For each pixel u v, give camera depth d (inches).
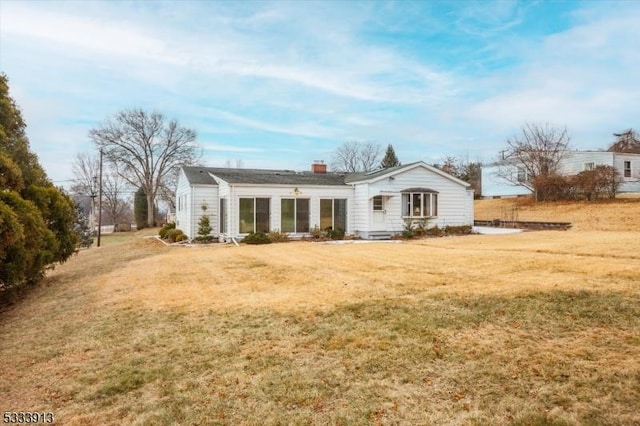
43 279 479.2
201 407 149.5
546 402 137.9
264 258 500.7
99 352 207.9
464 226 899.4
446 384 155.4
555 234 730.8
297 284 339.3
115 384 170.9
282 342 207.6
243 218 773.9
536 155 1262.3
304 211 823.1
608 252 418.3
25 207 347.3
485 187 1582.2
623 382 146.2
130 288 360.5
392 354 185.0
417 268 382.9
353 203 868.0
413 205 870.4
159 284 369.1
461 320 222.2
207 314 261.9
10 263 327.6
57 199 462.0
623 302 230.7
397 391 152.8
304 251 562.3
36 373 187.9
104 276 453.7
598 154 1187.9
